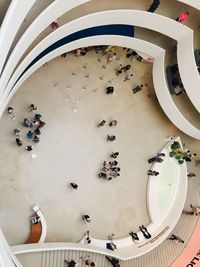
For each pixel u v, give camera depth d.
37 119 18.27
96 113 20.06
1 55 10.89
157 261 19.67
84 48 19.72
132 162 20.56
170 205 20.88
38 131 18.25
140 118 21.14
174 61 19.50
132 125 20.88
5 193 17.45
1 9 12.48
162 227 20.38
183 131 21.00
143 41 18.55
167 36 19.06
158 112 21.61
